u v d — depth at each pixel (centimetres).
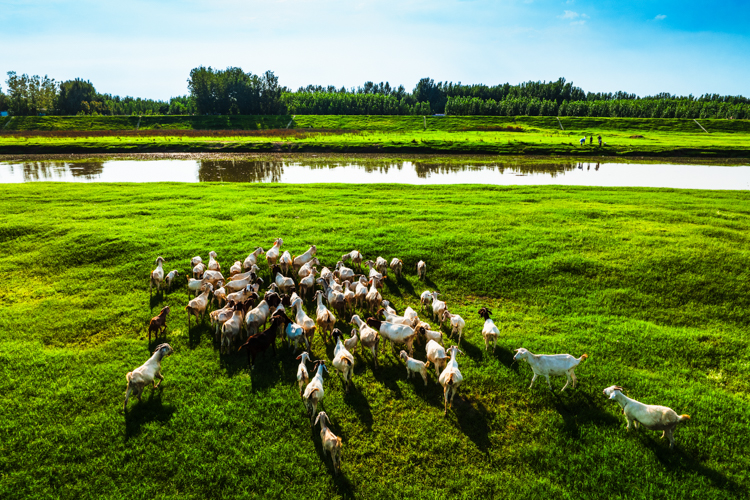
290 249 2033
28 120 11612
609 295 1609
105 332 1357
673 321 1454
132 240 2083
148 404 1027
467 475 853
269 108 13925
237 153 7244
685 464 864
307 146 7569
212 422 967
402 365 1225
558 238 2162
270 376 1145
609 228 2345
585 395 1069
